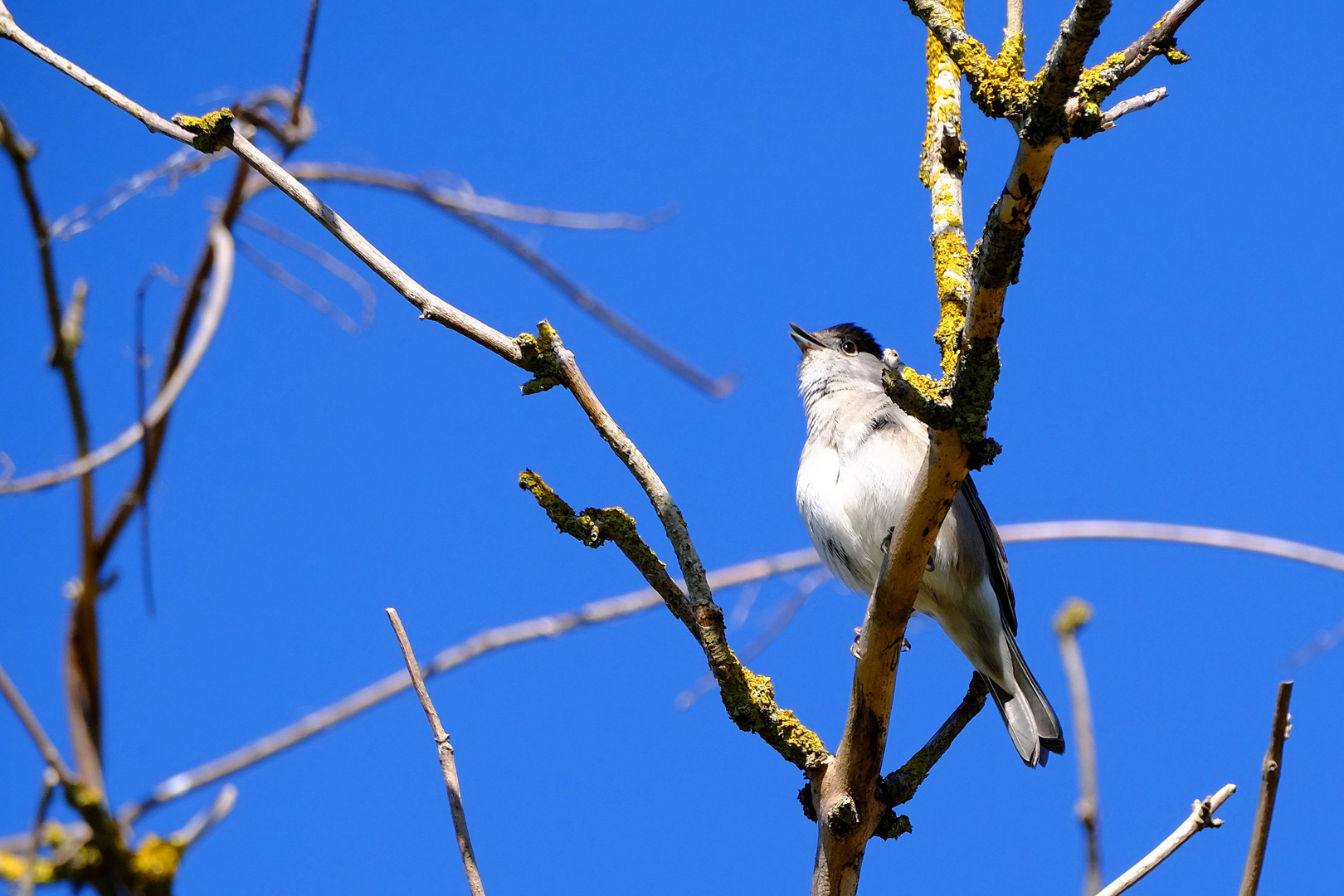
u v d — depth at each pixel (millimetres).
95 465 8047
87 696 7625
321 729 9164
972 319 5875
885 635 6594
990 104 5449
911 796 6930
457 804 6305
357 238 7023
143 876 6027
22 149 8438
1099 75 5477
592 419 7152
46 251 8453
